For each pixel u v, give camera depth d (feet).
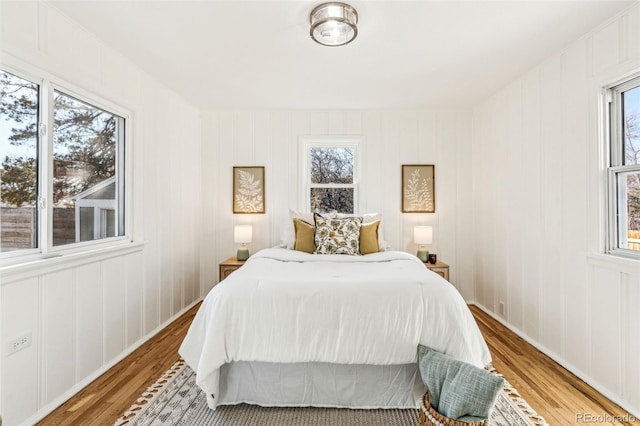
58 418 5.50
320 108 12.24
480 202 11.73
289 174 12.55
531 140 8.70
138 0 5.72
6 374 4.96
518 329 9.28
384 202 12.44
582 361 6.88
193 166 11.96
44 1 5.69
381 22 6.45
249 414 5.68
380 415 5.67
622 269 5.94
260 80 9.47
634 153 6.20
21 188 5.52
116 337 7.54
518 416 5.60
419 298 5.81
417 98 11.11
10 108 5.31
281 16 6.26
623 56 5.98
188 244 11.53
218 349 5.52
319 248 10.06
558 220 7.66
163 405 5.88
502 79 9.41
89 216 7.09
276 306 5.75
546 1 5.79
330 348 5.60
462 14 6.18
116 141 8.03
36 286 5.47
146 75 8.93
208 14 6.18
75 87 6.49
